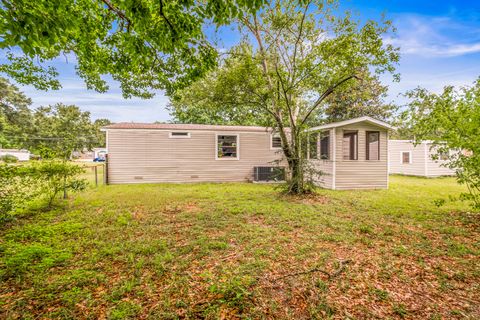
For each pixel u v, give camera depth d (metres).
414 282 2.61
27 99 31.17
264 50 7.35
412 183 11.61
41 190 5.85
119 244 3.58
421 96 5.38
